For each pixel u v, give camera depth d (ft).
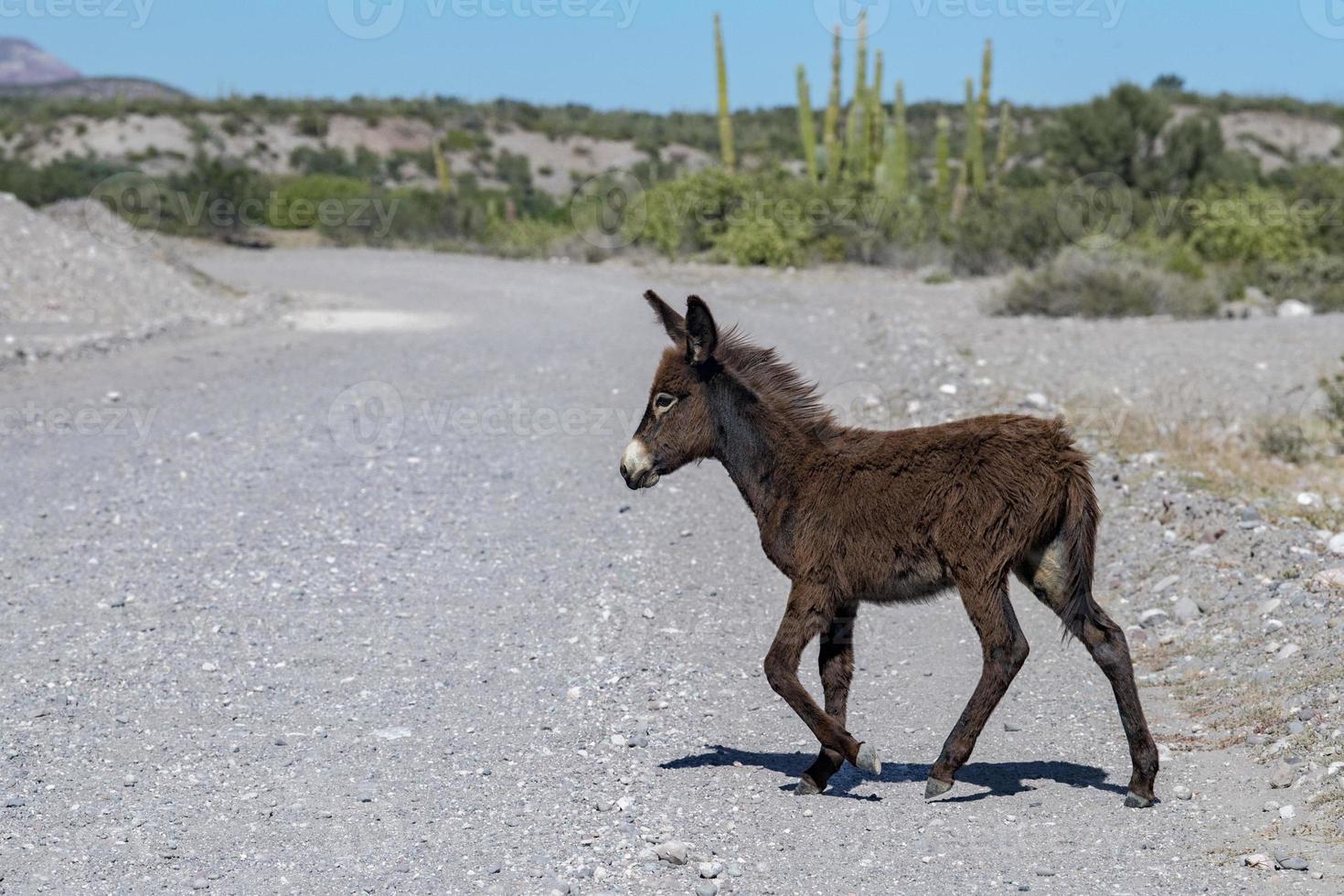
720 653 37.19
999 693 25.90
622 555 46.62
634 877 23.44
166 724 31.99
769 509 27.53
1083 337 98.58
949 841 24.76
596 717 32.27
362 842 25.12
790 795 27.45
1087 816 25.88
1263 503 47.93
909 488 25.99
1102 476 52.90
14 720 32.30
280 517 51.67
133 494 55.67
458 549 47.42
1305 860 22.84
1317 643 33.60
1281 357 88.48
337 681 35.01
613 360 89.51
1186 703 32.55
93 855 24.64
